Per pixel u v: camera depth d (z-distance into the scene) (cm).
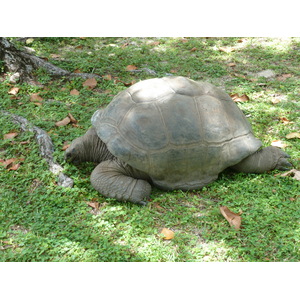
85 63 445
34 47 492
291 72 443
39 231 251
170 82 290
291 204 269
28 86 400
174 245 246
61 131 340
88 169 304
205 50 500
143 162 271
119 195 271
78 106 374
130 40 534
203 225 260
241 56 484
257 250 239
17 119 346
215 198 281
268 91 404
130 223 258
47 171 294
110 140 274
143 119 272
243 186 285
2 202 271
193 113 278
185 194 280
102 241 245
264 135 338
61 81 416
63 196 275
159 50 502
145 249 241
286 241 243
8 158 310
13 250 240
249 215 262
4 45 421
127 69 445
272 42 523
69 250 240
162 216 265
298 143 327
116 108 283
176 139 271
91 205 271
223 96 298
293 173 293
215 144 279
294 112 369
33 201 274
